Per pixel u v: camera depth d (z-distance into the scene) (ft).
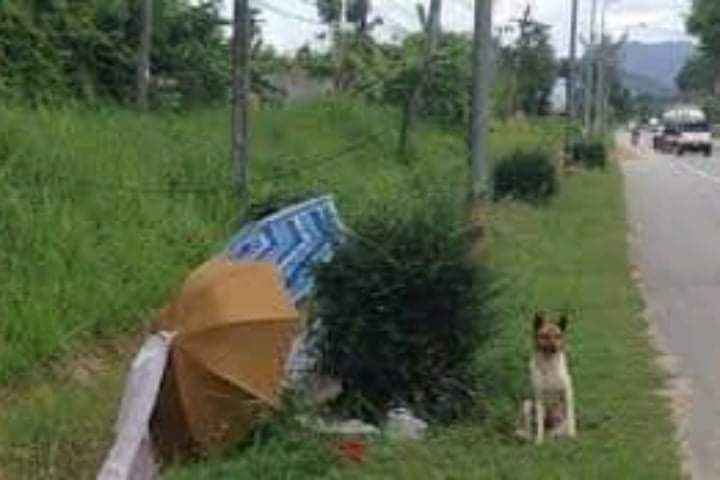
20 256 43.52
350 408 36.68
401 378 37.11
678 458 33.76
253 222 48.55
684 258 76.43
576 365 43.86
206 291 34.27
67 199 49.21
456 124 130.82
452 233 38.04
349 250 37.65
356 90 126.41
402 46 129.08
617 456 33.30
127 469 31.55
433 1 111.04
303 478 31.81
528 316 49.98
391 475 31.96
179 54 90.22
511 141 156.04
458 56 128.88
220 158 63.41
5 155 49.47
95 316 43.21
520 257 68.49
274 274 35.53
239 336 33.86
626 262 72.49
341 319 37.14
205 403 33.42
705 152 264.93
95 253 46.14
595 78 285.84
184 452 33.63
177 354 33.30
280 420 34.17
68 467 33.37
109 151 55.88
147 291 46.44
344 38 131.13
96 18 79.61
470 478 31.45
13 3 68.80
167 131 66.90
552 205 106.32
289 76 130.41
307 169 74.33
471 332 37.47
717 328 53.01
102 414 37.04
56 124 55.36
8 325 39.50
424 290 37.04
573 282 62.23
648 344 49.06
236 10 57.98
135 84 79.46
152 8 84.43
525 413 35.24
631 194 131.23
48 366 39.73
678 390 41.55
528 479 31.27
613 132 373.81
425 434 35.35
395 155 104.17
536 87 250.78
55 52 71.46
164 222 52.06
